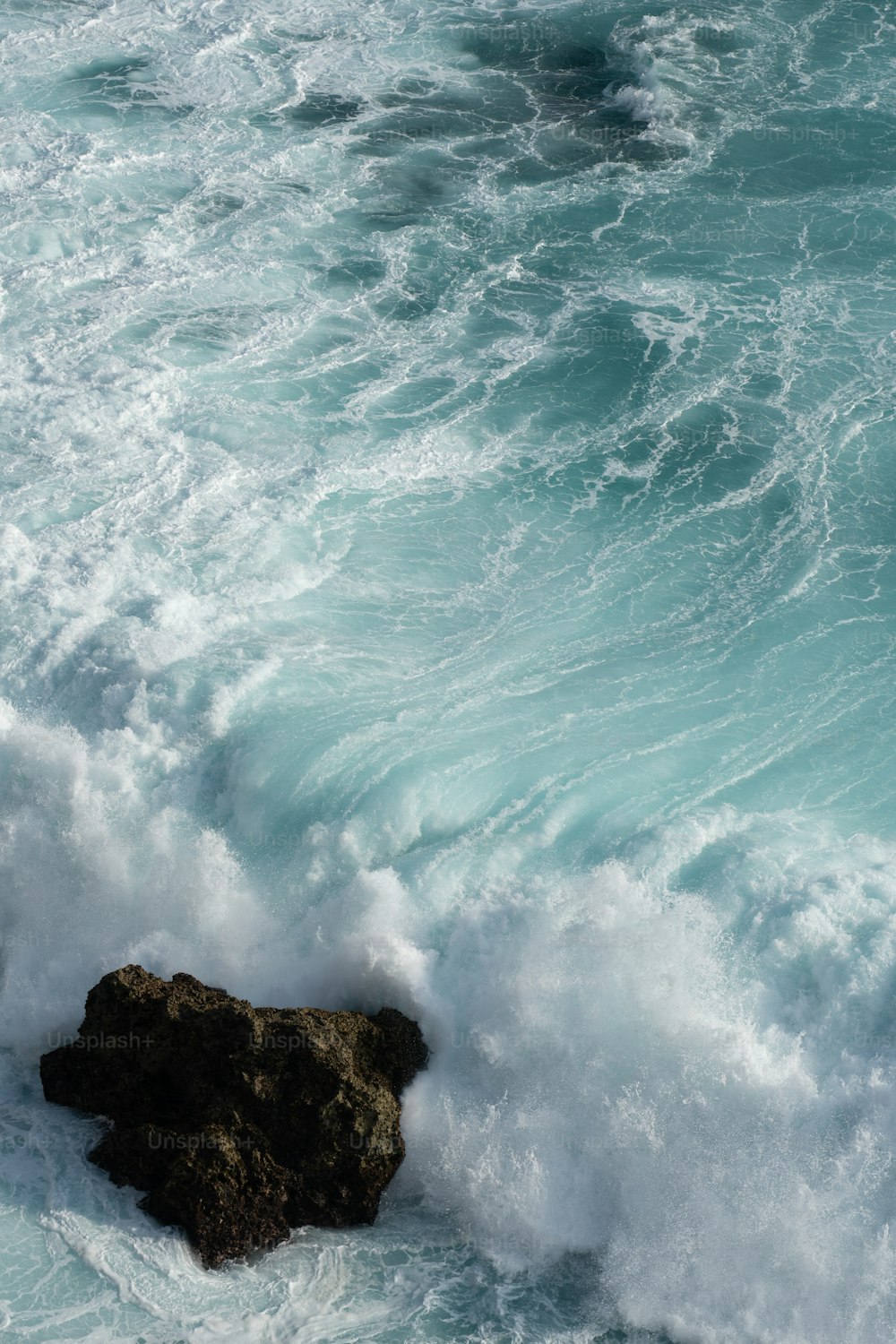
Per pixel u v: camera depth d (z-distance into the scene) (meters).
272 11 44.41
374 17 44.25
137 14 43.91
